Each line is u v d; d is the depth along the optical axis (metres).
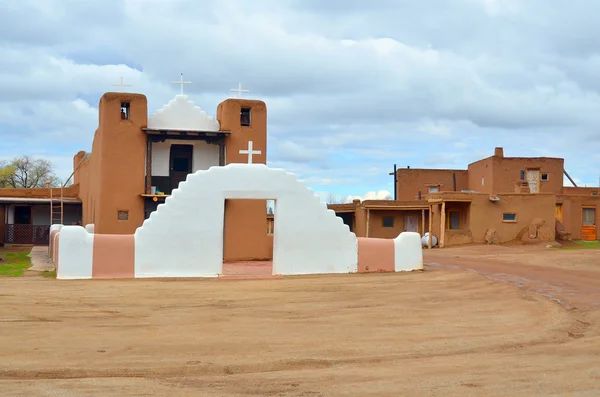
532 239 37.78
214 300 15.70
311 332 12.01
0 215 37.16
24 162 72.94
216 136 29.61
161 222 20.69
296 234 21.66
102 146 28.50
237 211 27.23
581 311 13.94
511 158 47.88
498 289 17.44
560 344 10.84
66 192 40.53
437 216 40.38
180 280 19.81
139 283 18.77
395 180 53.84
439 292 17.09
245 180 21.38
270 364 9.59
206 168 30.20
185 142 29.95
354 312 14.19
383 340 11.29
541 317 13.28
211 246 21.03
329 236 21.95
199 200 21.02
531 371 8.89
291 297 16.23
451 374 8.80
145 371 9.20
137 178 28.80
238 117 29.73
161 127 29.81
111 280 19.58
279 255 21.50
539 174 48.03
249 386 8.34
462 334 11.77
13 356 10.01
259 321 13.10
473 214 38.38
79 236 19.98
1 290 16.86
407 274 21.47
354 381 8.53
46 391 8.07
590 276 20.48
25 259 27.19
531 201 38.31
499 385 8.16
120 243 20.36
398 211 44.00
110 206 28.44
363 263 22.23
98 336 11.55
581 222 41.72
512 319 13.21
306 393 7.95
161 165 29.83
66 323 12.72
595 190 49.09
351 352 10.39
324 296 16.42
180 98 30.16
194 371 9.21
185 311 14.19
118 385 8.39
